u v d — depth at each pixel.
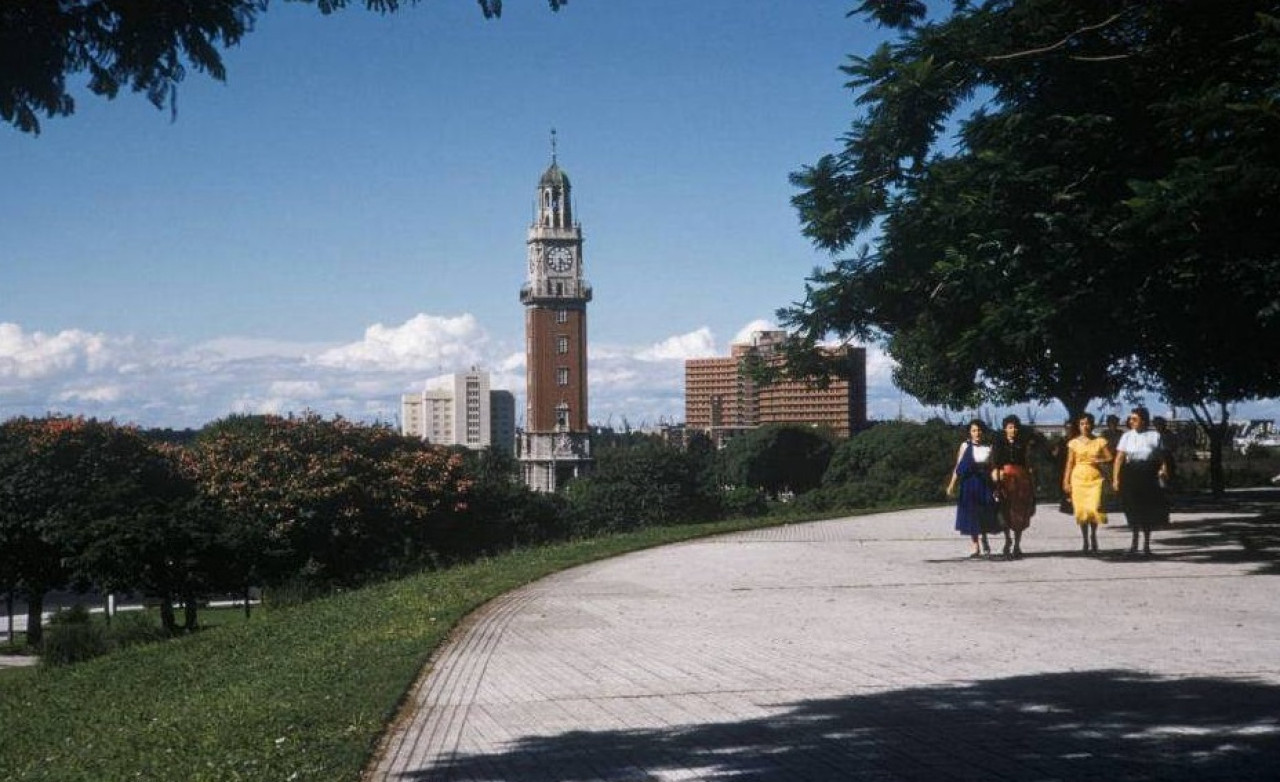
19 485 59.94
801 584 16.72
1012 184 18.17
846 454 107.94
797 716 8.40
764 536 25.33
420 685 10.20
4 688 23.31
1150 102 17.72
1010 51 18.77
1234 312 17.62
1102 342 18.53
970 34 18.83
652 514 117.56
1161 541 22.16
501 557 24.05
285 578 62.62
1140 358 24.03
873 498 60.41
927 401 35.66
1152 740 7.38
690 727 8.16
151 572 53.88
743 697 9.16
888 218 20.11
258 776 7.50
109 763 9.49
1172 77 17.59
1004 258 18.38
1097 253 17.70
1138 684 9.17
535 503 90.69
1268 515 27.33
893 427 106.00
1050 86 18.81
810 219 21.25
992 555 19.80
